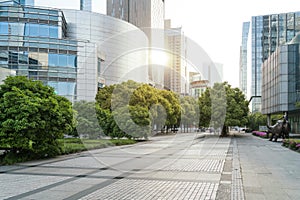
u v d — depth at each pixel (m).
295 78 34.88
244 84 112.75
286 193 7.04
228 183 8.19
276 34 85.12
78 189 7.60
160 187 7.75
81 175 9.56
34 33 35.59
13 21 34.88
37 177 9.30
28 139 12.64
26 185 8.14
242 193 7.04
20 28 35.00
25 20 35.34
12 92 12.83
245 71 113.44
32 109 12.60
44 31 36.03
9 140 12.34
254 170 10.44
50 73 33.47
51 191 7.42
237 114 34.88
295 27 82.81
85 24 40.66
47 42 34.09
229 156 14.86
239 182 8.31
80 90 28.52
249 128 57.84
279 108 35.69
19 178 9.16
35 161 13.08
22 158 12.99
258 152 17.11
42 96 13.90
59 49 34.09
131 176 9.29
